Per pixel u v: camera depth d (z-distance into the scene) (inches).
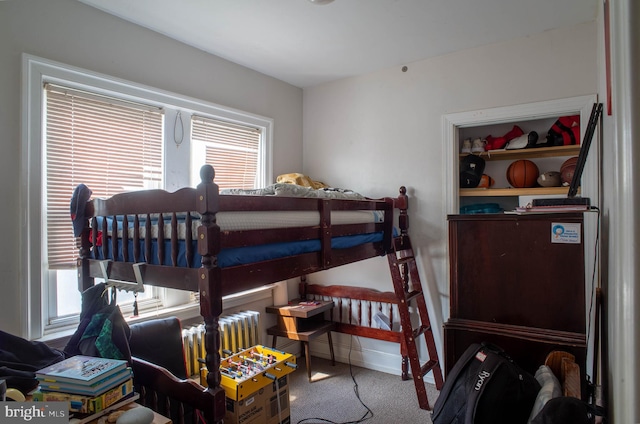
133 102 90.7
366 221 92.9
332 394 107.5
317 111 139.3
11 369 55.2
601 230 77.9
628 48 27.6
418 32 97.3
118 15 86.2
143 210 59.7
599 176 79.2
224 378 80.5
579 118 99.4
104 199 68.6
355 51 109.2
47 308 76.2
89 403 48.6
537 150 105.6
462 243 84.4
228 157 114.7
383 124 124.2
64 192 78.6
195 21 89.5
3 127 69.4
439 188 113.7
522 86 100.9
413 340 101.7
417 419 94.0
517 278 78.9
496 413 65.6
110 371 51.4
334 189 113.4
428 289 115.4
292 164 138.0
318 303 127.3
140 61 90.9
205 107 105.7
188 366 90.8
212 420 53.2
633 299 27.6
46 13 75.0
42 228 74.8
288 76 129.3
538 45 98.6
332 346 129.4
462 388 73.4
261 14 86.6
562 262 74.8
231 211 54.4
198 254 52.6
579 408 52.6
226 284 52.9
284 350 131.3
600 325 78.8
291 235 65.0
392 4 83.2
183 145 101.0
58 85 77.5
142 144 92.4
